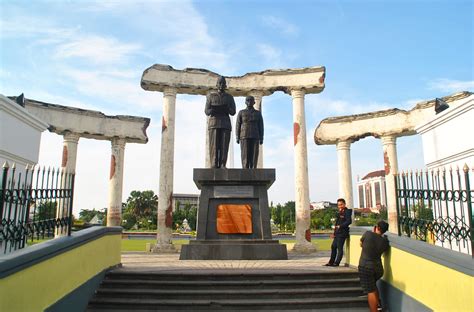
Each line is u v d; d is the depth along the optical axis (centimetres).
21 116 823
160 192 1995
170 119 2083
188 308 743
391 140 2138
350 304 768
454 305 546
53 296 620
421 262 643
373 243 760
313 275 857
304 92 2147
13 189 595
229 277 845
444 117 918
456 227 611
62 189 716
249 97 1439
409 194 736
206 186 1310
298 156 2045
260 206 1292
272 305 746
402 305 703
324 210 7019
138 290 799
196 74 2152
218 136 1394
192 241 1250
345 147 2277
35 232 656
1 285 483
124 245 2512
